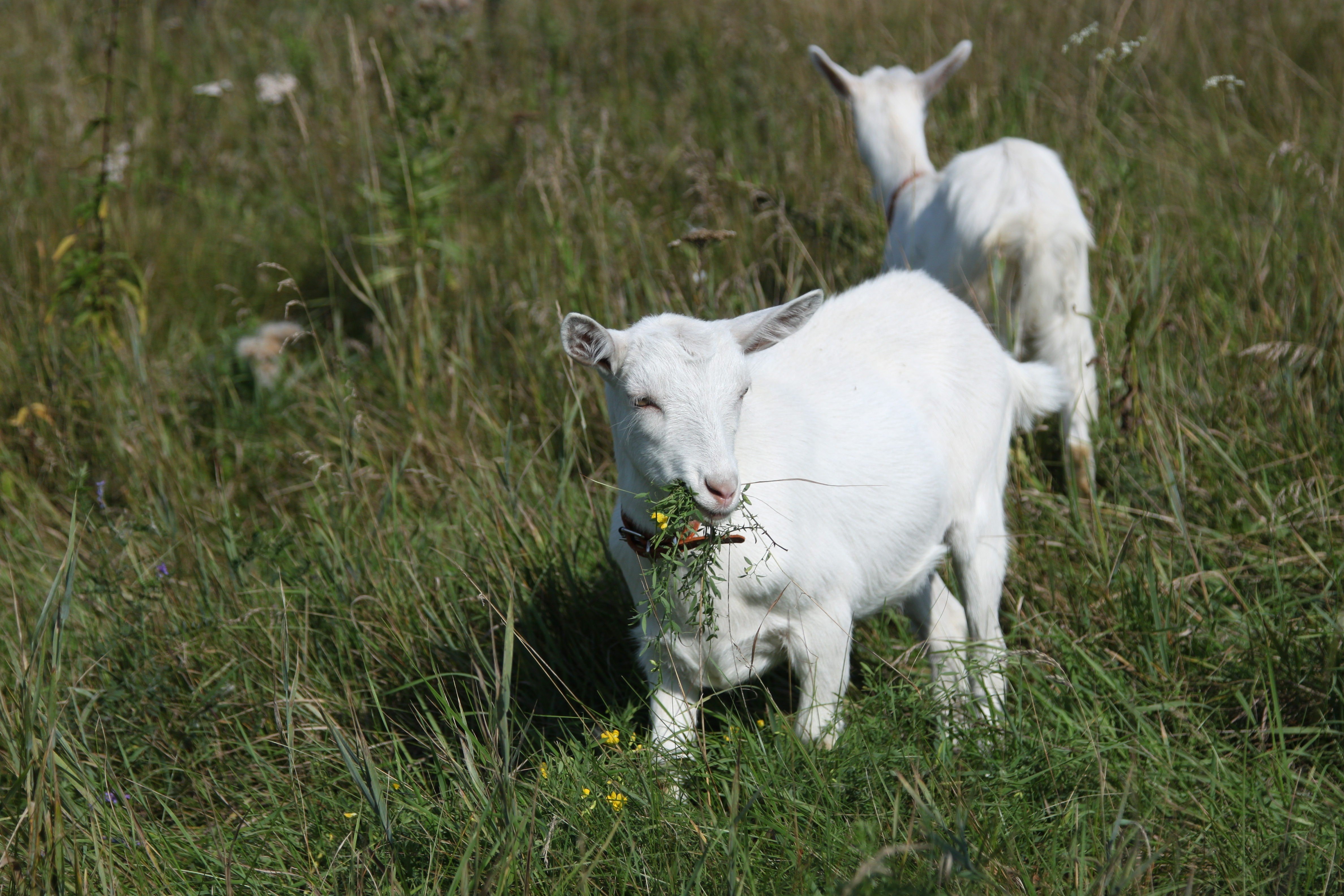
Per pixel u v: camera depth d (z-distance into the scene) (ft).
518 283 22.68
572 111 30.01
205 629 15.58
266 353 22.26
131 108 33.91
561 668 14.58
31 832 10.43
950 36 34.24
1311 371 18.07
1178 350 19.49
